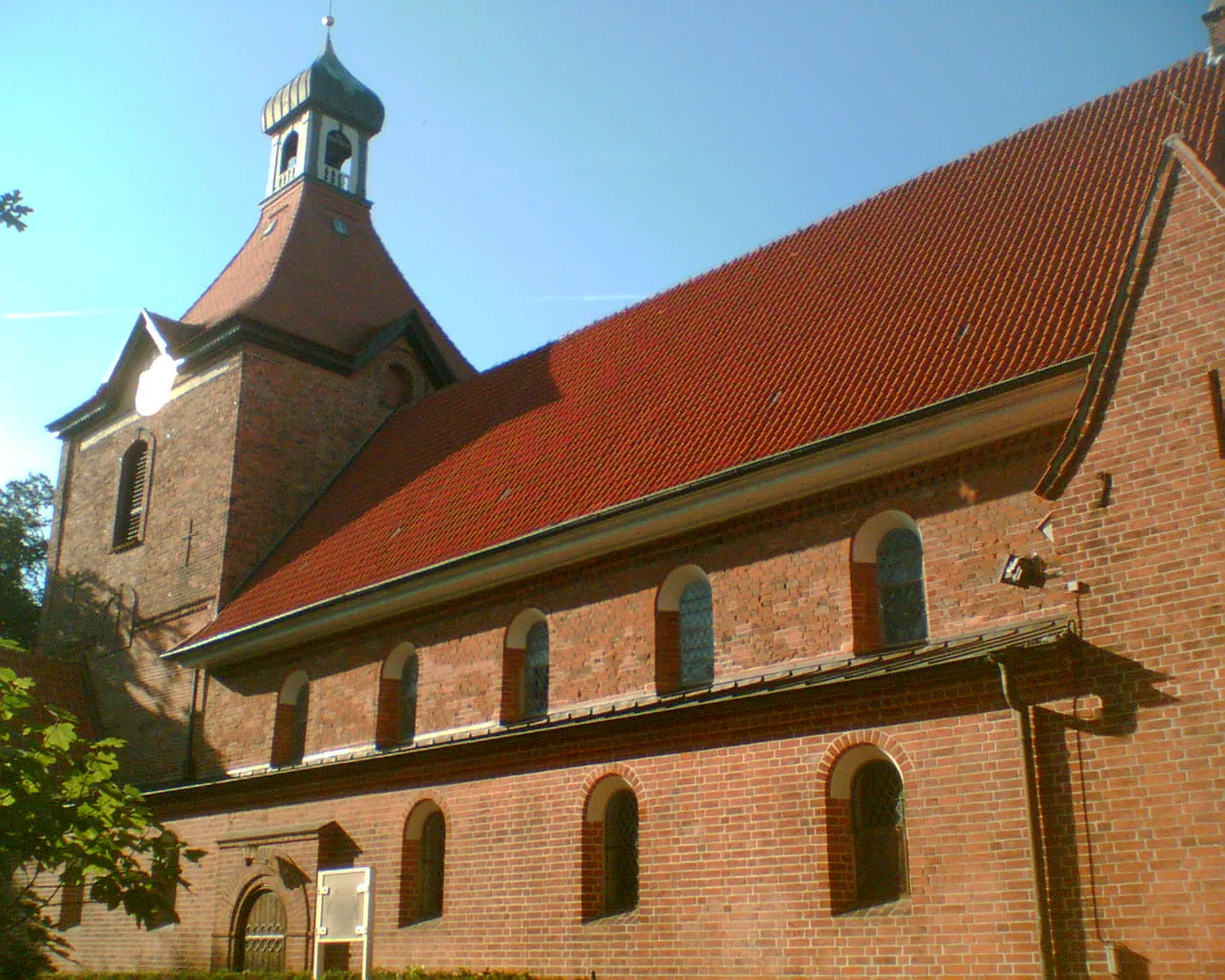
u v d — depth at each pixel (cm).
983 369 1753
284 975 2119
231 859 2569
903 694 1617
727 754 1803
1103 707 1423
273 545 3141
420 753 2239
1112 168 2080
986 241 2141
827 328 2227
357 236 3784
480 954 2066
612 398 2553
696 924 1780
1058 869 1420
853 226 2539
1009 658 1480
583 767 1998
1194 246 1470
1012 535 1639
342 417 3375
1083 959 1377
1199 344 1438
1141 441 1460
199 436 3284
